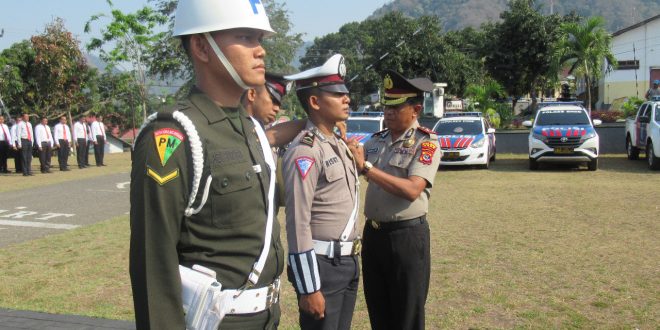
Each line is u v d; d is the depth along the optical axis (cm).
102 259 650
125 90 2897
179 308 174
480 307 471
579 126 1462
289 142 310
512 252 641
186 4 190
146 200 172
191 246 180
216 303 177
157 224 172
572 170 1459
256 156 194
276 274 200
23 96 2609
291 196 277
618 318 444
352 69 3825
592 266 580
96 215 955
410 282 338
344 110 293
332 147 294
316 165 283
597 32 2620
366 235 352
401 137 345
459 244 683
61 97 2559
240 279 185
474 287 521
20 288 545
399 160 340
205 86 192
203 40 188
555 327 429
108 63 2759
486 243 686
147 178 172
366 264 354
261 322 193
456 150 1508
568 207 921
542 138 1448
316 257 286
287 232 279
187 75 3048
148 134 177
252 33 191
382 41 3616
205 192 177
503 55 3544
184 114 180
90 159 2362
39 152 1748
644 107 1577
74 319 453
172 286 173
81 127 1930
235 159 184
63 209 1022
